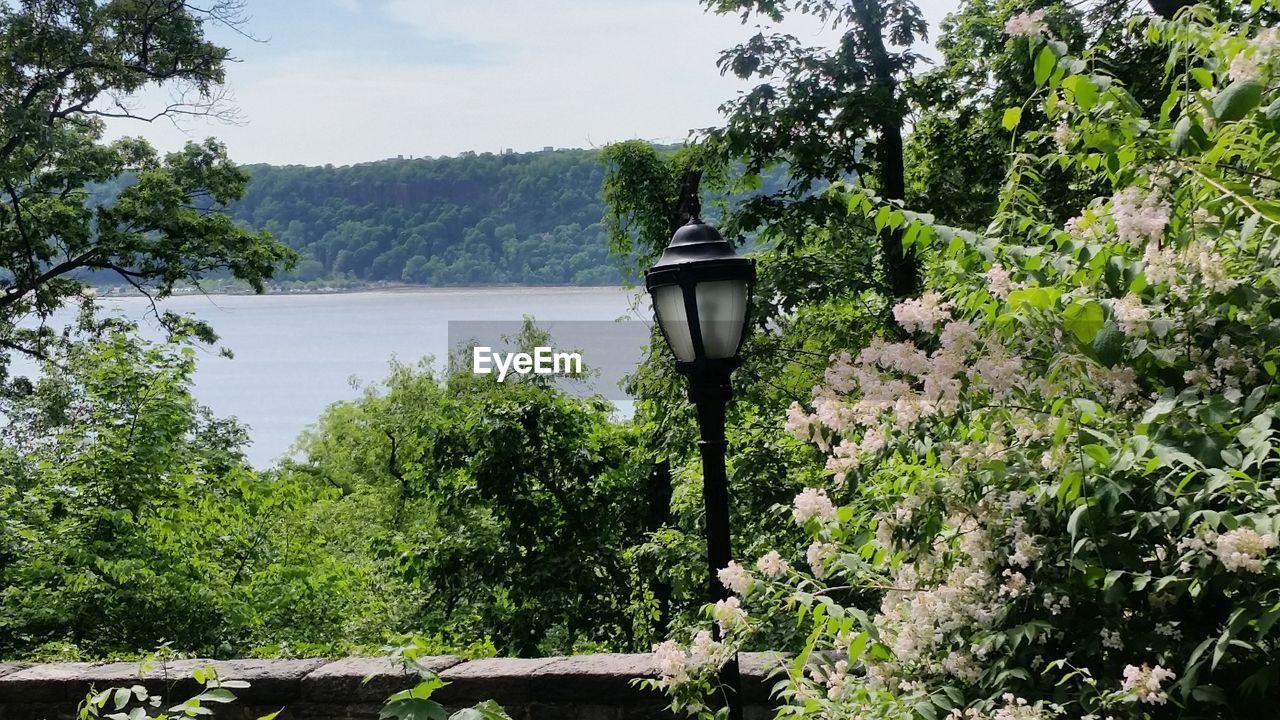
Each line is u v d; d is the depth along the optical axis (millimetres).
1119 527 2914
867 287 15133
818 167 15047
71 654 7891
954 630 3195
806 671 4098
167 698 5344
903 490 3336
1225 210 2863
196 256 26406
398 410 42062
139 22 23938
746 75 15016
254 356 179750
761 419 16094
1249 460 2566
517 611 17359
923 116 15898
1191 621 3004
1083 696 2861
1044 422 3035
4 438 16219
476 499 18047
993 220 3602
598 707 5016
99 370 9922
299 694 5238
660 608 17859
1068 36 10219
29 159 23109
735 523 15539
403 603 17953
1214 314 2920
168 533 9602
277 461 49969
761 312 14977
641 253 21766
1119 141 3074
